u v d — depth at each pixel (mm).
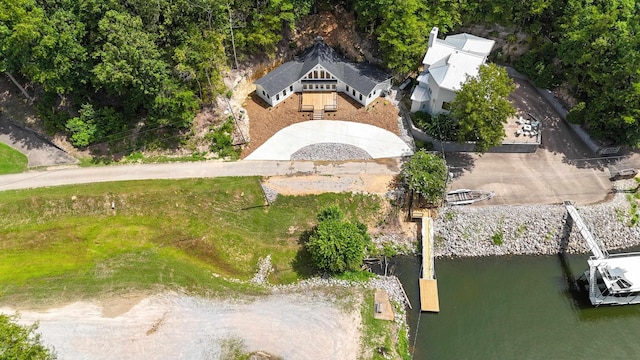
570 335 55062
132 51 58719
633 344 54344
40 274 55781
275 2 70000
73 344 49906
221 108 72375
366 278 59062
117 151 68188
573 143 71188
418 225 64062
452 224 63344
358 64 76875
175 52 63500
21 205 61031
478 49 72000
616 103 63188
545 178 67250
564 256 62531
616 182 66750
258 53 78000
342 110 73938
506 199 64812
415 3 71750
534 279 60312
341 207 64125
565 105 74188
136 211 62281
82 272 56344
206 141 69750
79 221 61156
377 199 64438
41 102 68188
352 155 68562
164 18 64000
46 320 51594
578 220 61562
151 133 69188
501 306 57500
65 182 64250
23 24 55656
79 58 61250
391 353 51750
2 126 68125
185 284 56125
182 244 60031
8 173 64875
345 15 81938
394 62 73000
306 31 80875
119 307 53375
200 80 68938
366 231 62688
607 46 64438
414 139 70875
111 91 65062
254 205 63625
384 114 73312
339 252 56031
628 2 70000
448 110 69812
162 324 52156
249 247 60812
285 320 53562
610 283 55312
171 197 63188
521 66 78375
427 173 62406
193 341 50938
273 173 66438
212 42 65625
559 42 74812
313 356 50344
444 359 52625
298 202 64000
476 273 60906
